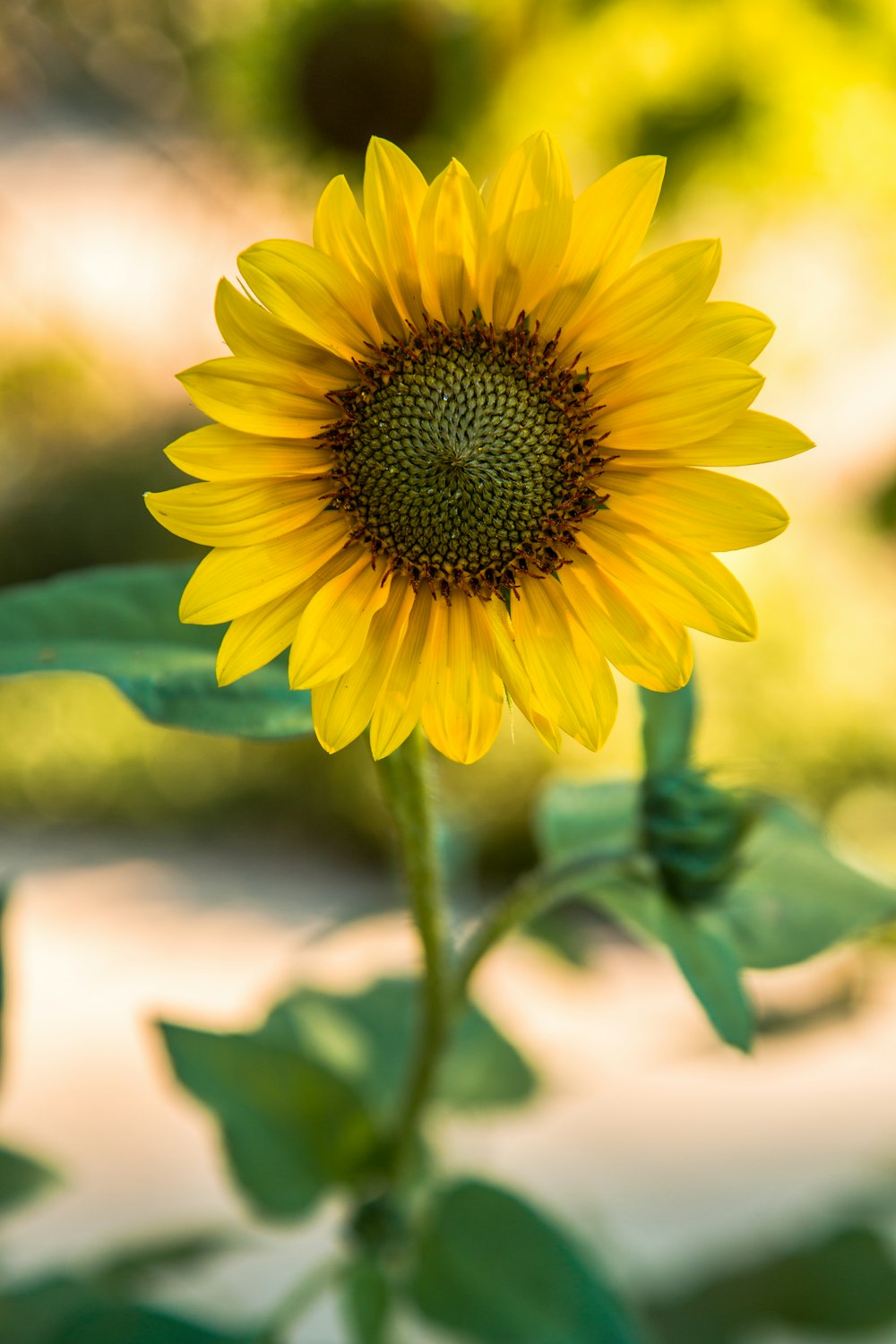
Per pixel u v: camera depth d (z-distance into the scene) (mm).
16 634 562
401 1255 626
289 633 549
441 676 561
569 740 1857
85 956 1479
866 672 2029
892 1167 781
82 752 1986
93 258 3039
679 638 553
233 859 1822
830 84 981
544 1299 613
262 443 554
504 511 565
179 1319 634
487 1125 792
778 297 1955
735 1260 728
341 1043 717
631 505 558
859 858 615
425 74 1174
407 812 566
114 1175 1083
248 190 1975
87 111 3078
